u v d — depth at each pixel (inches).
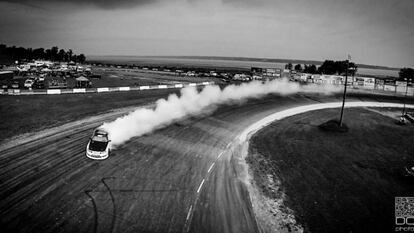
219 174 869.2
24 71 3164.4
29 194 650.2
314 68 4714.6
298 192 809.5
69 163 828.6
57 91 1893.5
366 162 1088.8
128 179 772.0
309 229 637.3
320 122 1667.1
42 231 534.6
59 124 1186.6
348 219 691.4
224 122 1493.6
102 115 1391.5
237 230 602.5
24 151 880.3
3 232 521.7
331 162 1064.8
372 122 1736.0
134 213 621.9
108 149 905.5
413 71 3737.7
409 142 1379.2
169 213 636.1
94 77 3073.3
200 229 590.2
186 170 871.1
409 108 2239.2
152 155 956.0
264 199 750.5
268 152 1117.7
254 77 3489.2
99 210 619.2
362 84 3206.2
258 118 1649.9
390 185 900.0
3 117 1205.7
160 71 4840.1
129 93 2102.6
